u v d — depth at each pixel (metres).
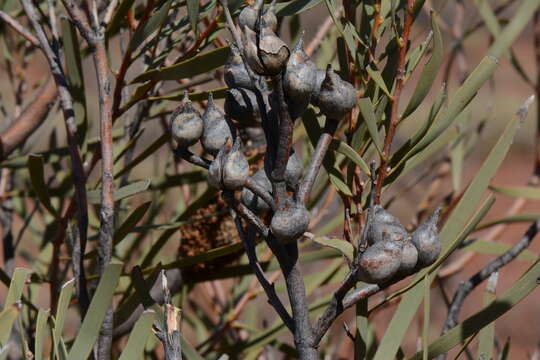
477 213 0.63
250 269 0.78
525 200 1.06
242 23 0.58
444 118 0.64
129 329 0.72
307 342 0.59
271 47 0.55
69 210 0.73
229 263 0.77
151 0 0.65
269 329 0.79
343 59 0.66
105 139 0.64
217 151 0.59
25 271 0.61
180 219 0.73
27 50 1.00
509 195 0.84
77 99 0.73
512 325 3.67
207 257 0.71
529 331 3.63
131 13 0.70
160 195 0.92
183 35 0.69
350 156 0.64
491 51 0.91
